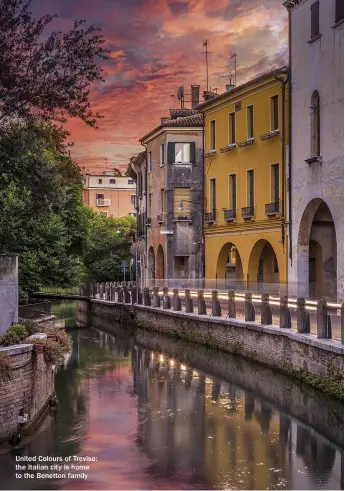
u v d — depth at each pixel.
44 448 14.51
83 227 43.62
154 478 12.90
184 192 42.34
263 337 23.02
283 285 31.27
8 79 20.27
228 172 37.91
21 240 35.06
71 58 20.77
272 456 14.26
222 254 39.31
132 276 54.94
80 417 17.05
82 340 33.44
